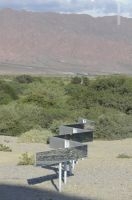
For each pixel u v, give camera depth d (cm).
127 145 2903
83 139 2005
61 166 1584
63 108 4316
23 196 1455
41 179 1694
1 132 3428
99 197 1418
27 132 3120
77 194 1460
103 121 3272
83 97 4441
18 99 5072
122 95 4406
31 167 1969
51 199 1411
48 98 4575
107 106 4188
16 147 2788
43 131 3170
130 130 3312
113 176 1678
